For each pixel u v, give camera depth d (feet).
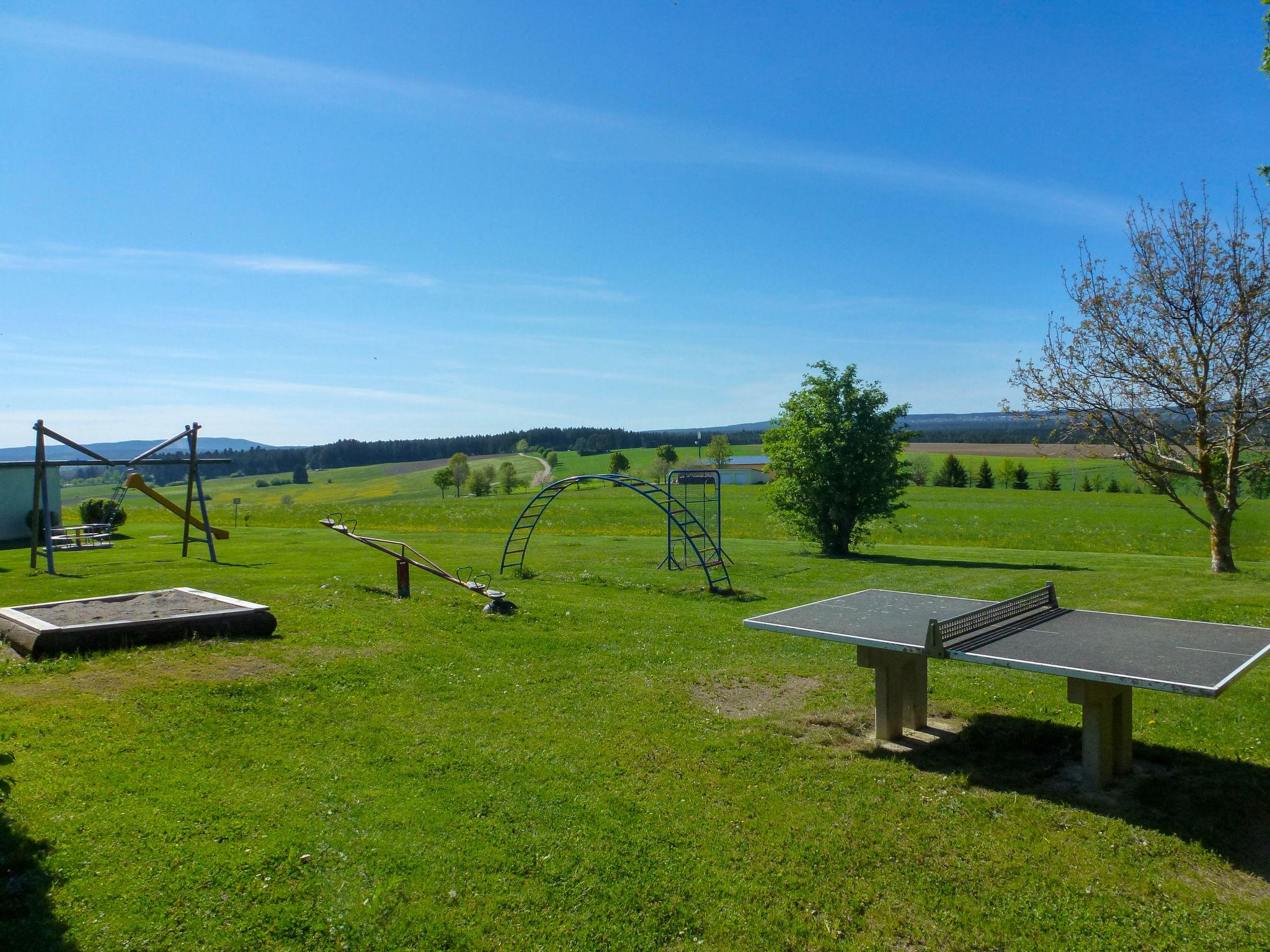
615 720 25.07
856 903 15.06
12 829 16.28
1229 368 57.93
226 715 23.75
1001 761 21.85
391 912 14.53
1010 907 14.90
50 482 91.76
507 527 125.59
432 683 28.32
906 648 20.17
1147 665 17.89
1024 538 111.55
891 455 83.35
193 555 72.23
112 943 13.20
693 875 15.94
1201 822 17.94
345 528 50.29
